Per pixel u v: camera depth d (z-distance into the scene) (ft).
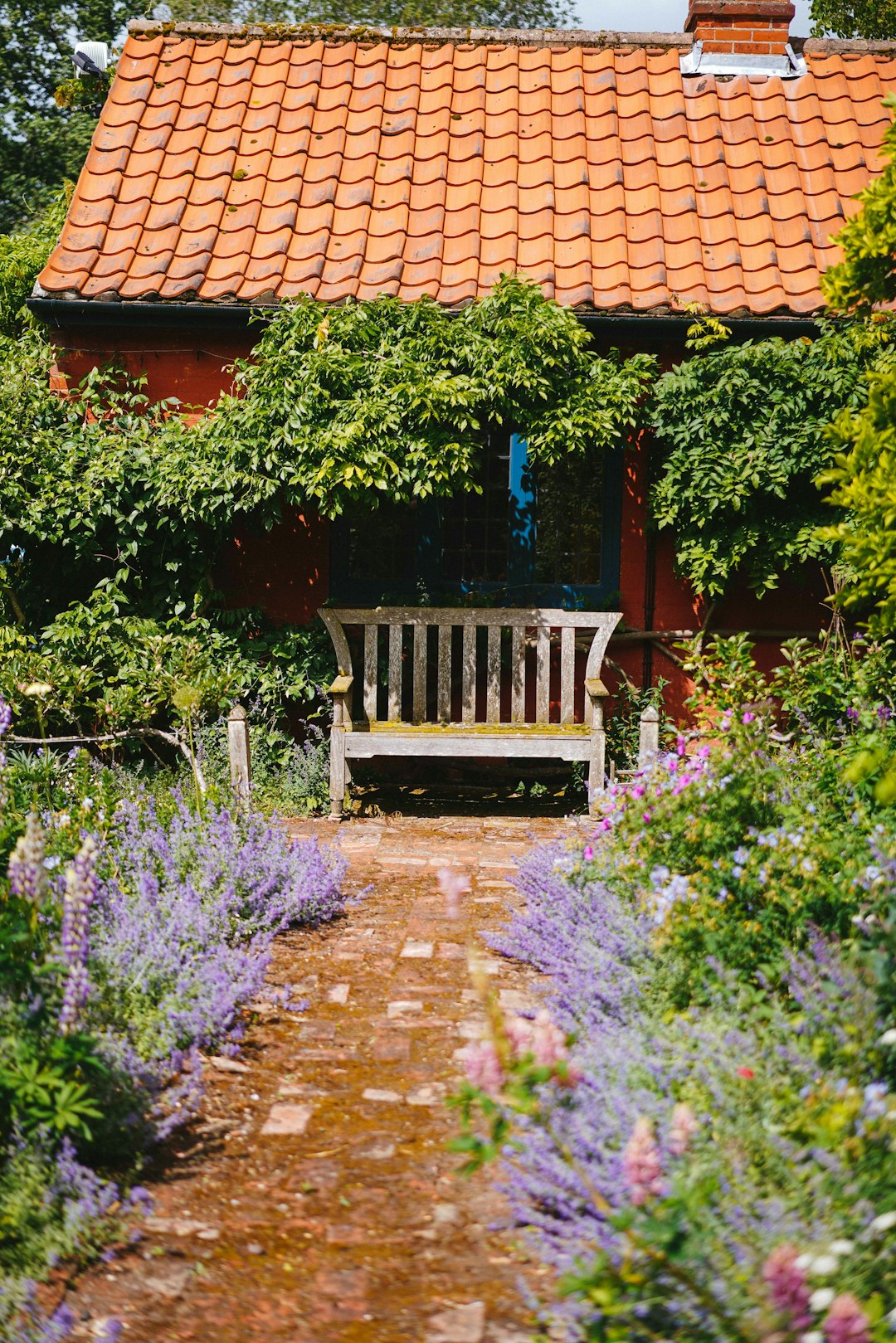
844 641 26.04
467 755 24.58
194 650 25.89
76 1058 10.55
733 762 17.17
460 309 27.04
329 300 27.35
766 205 29.73
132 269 28.37
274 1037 13.92
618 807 17.49
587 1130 9.95
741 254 28.73
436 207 29.99
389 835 23.84
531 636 28.81
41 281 27.94
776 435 25.76
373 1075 12.93
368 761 28.73
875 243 16.26
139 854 16.90
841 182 30.40
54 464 26.37
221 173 30.89
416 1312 8.93
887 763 16.20
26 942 11.75
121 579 26.53
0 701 17.61
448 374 25.70
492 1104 8.50
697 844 15.60
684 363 27.02
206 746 25.38
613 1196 9.25
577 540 29.25
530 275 28.02
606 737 26.23
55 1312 8.84
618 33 34.45
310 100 32.91
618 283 27.68
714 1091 9.98
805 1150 8.93
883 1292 7.84
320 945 17.10
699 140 31.65
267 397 25.79
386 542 29.25
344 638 25.89
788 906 13.26
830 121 32.07
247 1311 8.97
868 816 16.55
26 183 77.46
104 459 26.21
